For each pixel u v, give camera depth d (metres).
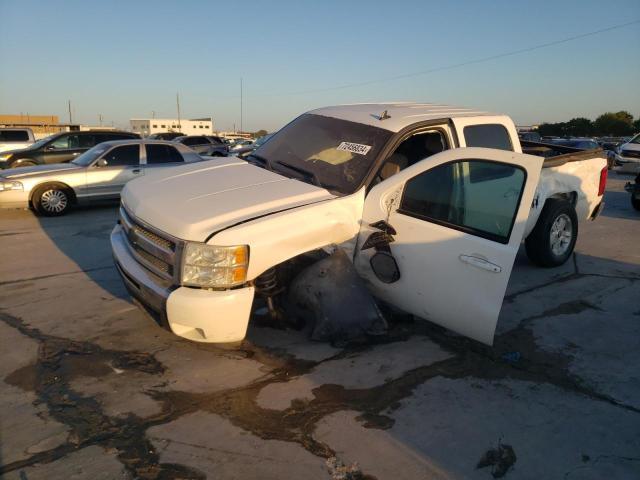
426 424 3.15
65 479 2.59
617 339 4.34
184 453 2.82
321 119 5.10
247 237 3.46
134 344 4.11
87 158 10.69
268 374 3.69
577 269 6.18
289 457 2.81
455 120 4.82
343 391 3.49
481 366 3.88
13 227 8.81
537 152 7.23
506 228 3.45
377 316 4.07
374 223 4.00
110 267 6.24
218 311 3.39
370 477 2.68
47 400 3.30
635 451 2.95
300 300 4.11
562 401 3.44
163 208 3.77
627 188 10.80
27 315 4.68
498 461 2.84
